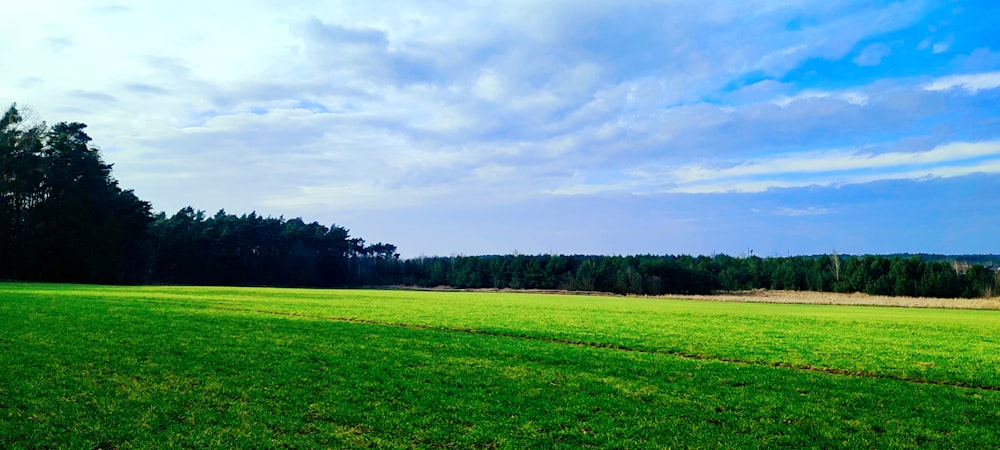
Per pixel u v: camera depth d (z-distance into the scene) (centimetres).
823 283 15538
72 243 9569
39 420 1401
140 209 11456
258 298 5991
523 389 1867
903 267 14138
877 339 3531
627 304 7744
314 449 1284
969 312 7500
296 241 16950
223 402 1611
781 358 2672
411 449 1308
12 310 3391
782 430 1491
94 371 1895
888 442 1406
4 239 9388
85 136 10281
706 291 15138
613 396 1802
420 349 2616
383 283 18725
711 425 1520
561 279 16725
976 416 1644
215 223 15700
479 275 17550
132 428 1373
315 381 1886
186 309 4150
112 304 4219
